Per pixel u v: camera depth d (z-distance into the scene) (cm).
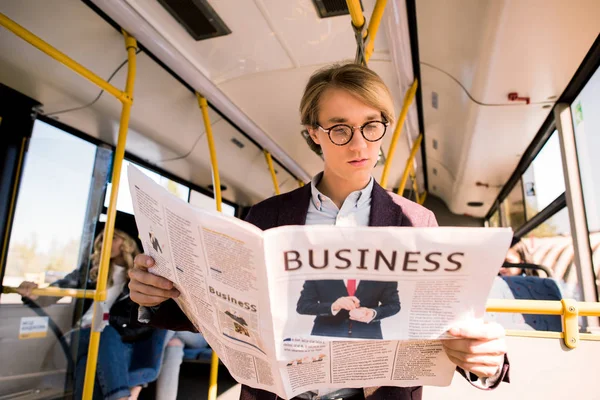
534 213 425
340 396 94
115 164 213
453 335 71
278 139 412
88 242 293
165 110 323
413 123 409
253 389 96
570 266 311
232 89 316
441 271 69
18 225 257
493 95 309
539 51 248
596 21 219
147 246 89
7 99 254
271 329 73
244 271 71
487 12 225
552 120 339
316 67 288
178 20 241
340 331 73
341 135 97
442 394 133
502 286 214
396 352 78
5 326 244
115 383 253
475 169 502
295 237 68
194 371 413
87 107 286
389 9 233
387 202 102
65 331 268
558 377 125
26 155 264
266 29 252
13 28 168
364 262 69
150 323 98
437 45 284
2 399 236
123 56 254
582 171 292
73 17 216
